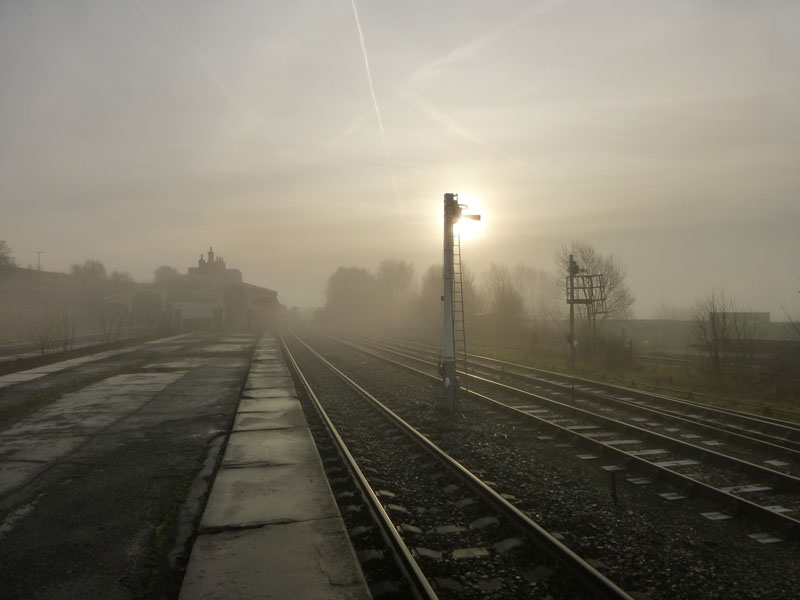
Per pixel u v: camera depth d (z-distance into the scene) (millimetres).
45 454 9023
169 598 4449
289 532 5637
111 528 5902
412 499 6879
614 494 6582
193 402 14094
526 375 20266
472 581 4754
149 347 34656
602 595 4348
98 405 13672
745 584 4684
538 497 6855
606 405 13859
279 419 11742
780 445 9836
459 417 12125
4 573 4859
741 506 6215
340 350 35094
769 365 18125
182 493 7086
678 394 16016
